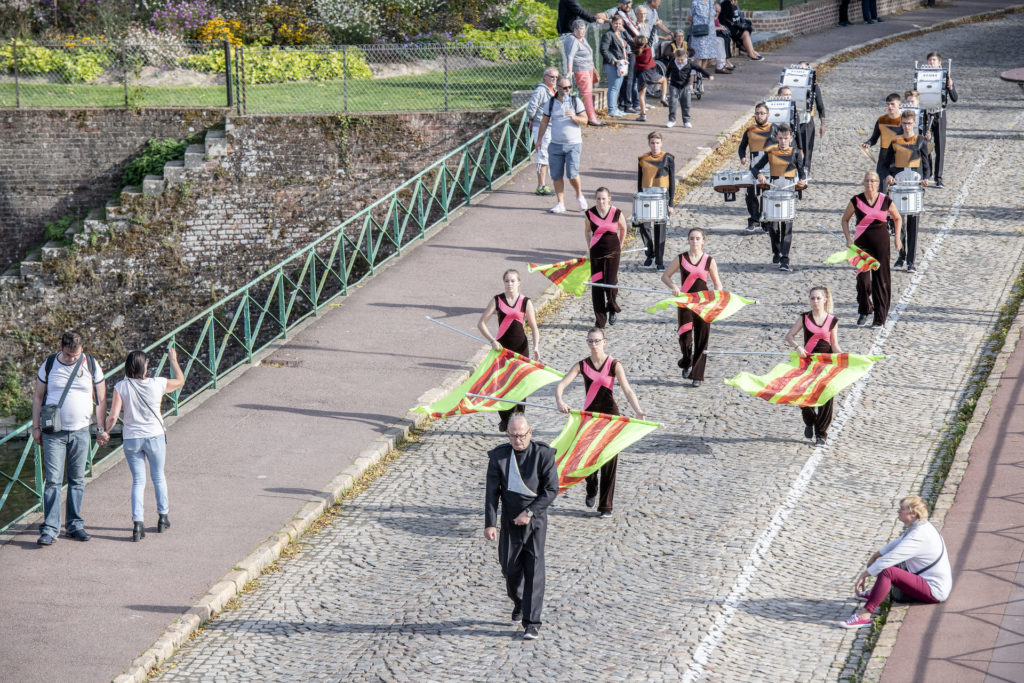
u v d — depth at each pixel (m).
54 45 49.22
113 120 44.88
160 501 20.56
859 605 18.22
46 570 19.41
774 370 23.17
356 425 24.86
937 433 23.91
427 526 21.16
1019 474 21.70
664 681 16.36
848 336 28.45
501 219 37.72
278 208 44.22
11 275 43.53
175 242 43.84
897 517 20.84
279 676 16.91
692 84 50.25
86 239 43.31
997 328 28.56
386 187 44.44
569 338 29.17
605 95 48.94
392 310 31.00
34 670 16.69
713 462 22.95
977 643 16.66
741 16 58.97
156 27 52.38
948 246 34.00
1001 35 64.56
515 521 17.34
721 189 35.41
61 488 20.98
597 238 28.52
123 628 17.77
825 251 33.91
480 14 57.25
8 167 45.34
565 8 49.41
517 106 44.94
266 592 19.19
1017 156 42.03
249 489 22.17
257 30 53.62
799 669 16.59
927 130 38.16
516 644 17.45
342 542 20.70
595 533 20.62
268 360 28.27
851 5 70.50
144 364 20.27
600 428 20.73
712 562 19.50
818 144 44.34
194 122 44.69
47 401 20.20
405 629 17.98
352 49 50.72
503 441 24.56
